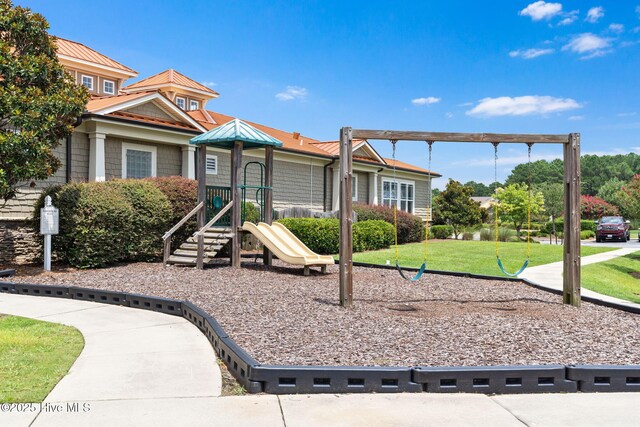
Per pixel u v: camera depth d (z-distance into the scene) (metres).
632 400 3.76
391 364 4.37
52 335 5.50
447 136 7.29
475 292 8.88
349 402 3.62
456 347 5.00
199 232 10.78
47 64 10.16
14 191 10.41
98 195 10.93
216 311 6.55
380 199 26.22
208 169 17.84
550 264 15.02
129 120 14.32
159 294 7.82
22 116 9.49
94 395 3.66
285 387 3.80
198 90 25.41
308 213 19.05
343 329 5.69
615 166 111.25
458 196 32.59
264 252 11.90
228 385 3.97
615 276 14.45
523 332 5.74
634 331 5.98
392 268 12.14
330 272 11.11
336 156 22.81
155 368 4.36
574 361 4.61
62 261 11.74
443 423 3.25
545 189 42.38
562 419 3.35
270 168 11.82
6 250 12.02
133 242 11.77
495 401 3.70
